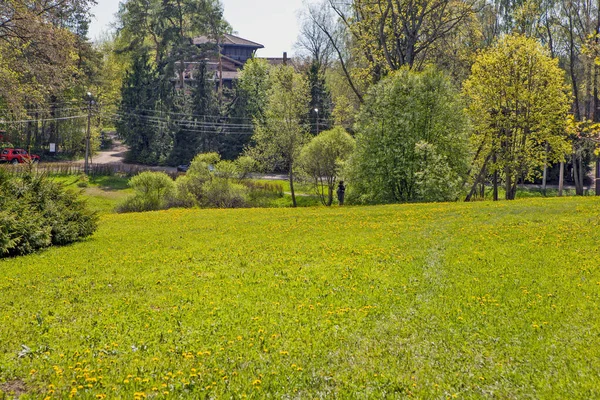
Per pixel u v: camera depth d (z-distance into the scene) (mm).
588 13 52031
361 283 12852
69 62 38188
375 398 7121
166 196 46062
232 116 84688
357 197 39531
